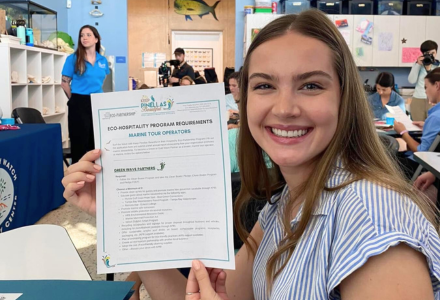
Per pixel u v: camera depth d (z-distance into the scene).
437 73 3.58
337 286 0.74
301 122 0.82
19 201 2.98
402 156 3.69
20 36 5.39
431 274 0.66
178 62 7.01
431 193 2.67
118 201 0.81
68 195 0.92
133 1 8.72
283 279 0.81
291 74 0.81
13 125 3.57
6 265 1.06
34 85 5.82
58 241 1.14
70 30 8.09
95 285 0.79
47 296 0.74
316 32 0.82
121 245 0.81
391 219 0.68
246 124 1.07
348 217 0.72
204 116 0.78
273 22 0.86
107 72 5.18
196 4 8.86
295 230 0.84
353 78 0.84
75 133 5.03
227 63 9.10
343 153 0.84
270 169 1.10
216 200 0.79
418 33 7.21
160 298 1.02
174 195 0.80
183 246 0.80
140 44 8.87
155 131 0.80
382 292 0.63
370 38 7.17
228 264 0.78
